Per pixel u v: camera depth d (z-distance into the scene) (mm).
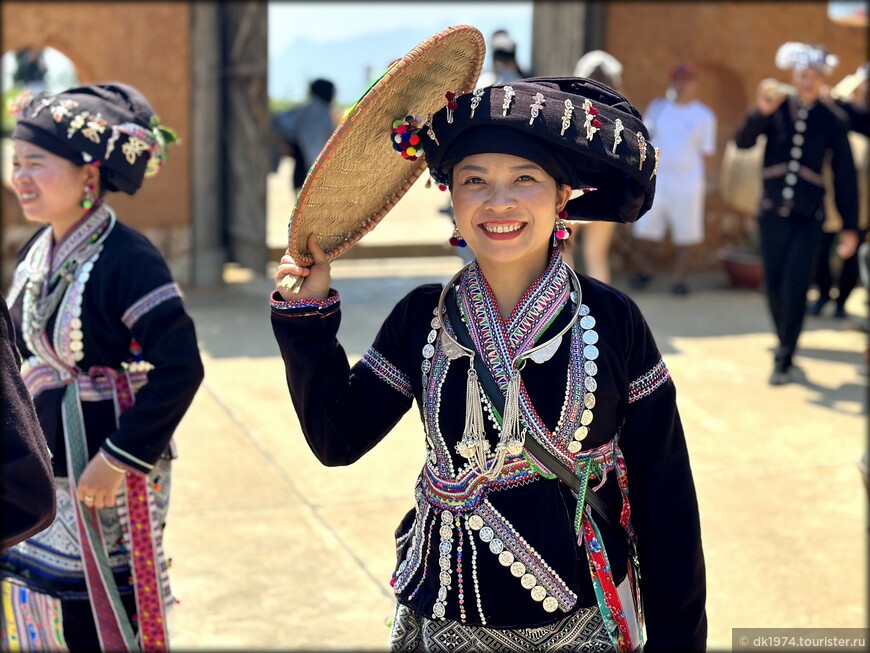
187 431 5453
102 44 8352
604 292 2150
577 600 2051
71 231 2863
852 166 6461
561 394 2043
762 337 7703
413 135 2105
